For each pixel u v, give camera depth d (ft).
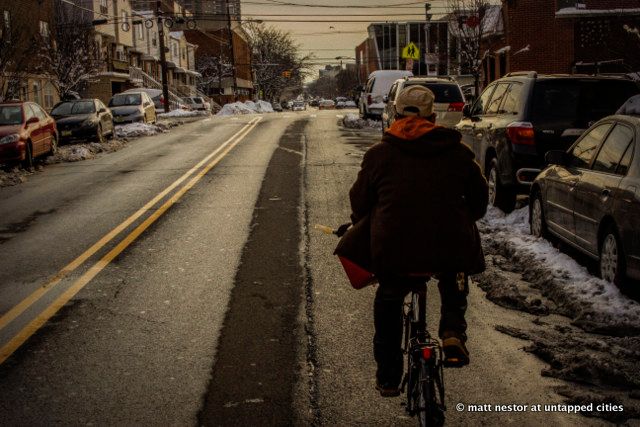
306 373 16.80
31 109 62.23
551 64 111.24
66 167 59.72
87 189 46.47
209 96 309.01
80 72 131.23
